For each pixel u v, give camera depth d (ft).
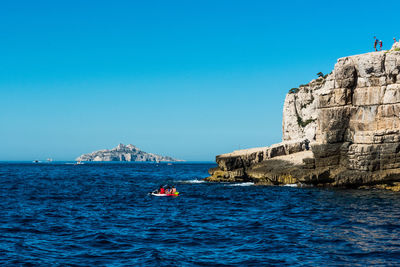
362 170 173.99
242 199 154.81
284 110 353.51
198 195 173.27
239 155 241.76
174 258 67.31
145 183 262.67
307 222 99.81
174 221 104.78
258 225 97.09
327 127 192.34
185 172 491.31
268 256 68.13
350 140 185.47
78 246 76.13
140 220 106.73
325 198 149.07
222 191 188.96
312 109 329.11
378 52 179.11
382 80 174.40
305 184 196.03
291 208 125.90
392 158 168.76
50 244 77.77
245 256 68.28
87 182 275.39
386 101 173.17
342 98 186.70
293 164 210.38
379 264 62.03
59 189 211.82
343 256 66.90
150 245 76.89
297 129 338.75
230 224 99.35
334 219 102.99
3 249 73.20
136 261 65.87
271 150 236.84
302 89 339.16
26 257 68.08
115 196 174.40
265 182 215.92
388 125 172.65
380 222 97.30
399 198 145.18
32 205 139.54
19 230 91.66
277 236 83.56
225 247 75.00
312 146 194.18
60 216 113.80
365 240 77.97
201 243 78.43
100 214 118.32
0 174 388.37
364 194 158.71
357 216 106.83
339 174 180.65
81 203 147.33
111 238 82.99
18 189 207.41
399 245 73.56
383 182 171.22
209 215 115.14
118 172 479.00
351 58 184.65
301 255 68.18
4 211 122.72
